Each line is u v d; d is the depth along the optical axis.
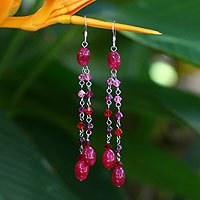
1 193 0.43
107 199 0.53
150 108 0.54
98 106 0.57
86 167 0.37
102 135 0.56
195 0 0.49
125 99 0.54
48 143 0.55
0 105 0.57
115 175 0.37
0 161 0.45
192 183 0.55
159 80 0.95
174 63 0.92
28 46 0.66
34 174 0.46
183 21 0.48
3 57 0.56
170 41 0.44
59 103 0.57
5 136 0.47
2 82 0.56
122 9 0.51
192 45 0.45
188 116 0.50
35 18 0.35
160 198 0.77
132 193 0.77
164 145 0.80
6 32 0.61
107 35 0.71
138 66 0.81
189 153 0.76
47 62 0.54
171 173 0.56
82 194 0.52
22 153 0.47
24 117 0.58
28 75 0.55
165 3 0.50
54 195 0.45
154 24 0.48
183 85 0.90
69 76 0.54
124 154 0.57
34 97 0.57
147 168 0.57
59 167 0.53
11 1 0.34
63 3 0.35
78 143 0.56
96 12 0.53
